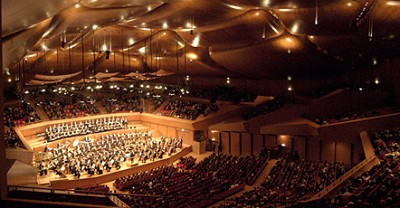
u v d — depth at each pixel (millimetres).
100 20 16406
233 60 33438
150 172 27625
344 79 34375
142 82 36281
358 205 12203
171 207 18984
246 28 24953
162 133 39688
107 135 35469
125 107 42188
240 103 36719
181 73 41719
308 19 20578
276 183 23266
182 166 30156
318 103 30953
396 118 25594
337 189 18031
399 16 18094
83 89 28797
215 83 41969
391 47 25953
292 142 31719
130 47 31094
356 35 23422
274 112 32312
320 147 29938
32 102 36250
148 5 15969
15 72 31609
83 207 6645
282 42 27375
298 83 36781
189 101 40656
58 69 32344
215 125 35125
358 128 26312
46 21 13820
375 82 31828
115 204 14250
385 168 18109
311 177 23172
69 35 21391
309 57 29469
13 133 27016
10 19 9695
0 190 6707
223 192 22000
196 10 20203
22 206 6750
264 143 33406
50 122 34125
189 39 29781
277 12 21141
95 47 28281
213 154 33312
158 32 28828
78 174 25531
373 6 17797
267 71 34594
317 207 13602
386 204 12586
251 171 27625
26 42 14758
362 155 25469
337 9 18578
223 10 20469
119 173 27828
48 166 26375
